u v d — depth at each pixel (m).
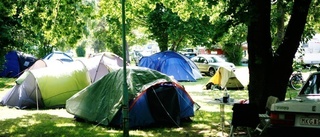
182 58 22.11
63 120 10.54
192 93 16.61
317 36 31.83
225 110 12.20
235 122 7.41
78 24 11.42
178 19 24.06
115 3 13.08
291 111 5.93
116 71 10.50
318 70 7.86
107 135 8.64
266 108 7.75
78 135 8.70
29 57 24.56
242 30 12.39
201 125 9.77
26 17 10.94
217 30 7.89
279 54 8.37
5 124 10.00
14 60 24.00
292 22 8.19
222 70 18.05
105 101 9.98
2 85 19.52
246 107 7.34
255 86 8.49
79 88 13.21
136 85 9.70
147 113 9.49
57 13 11.06
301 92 7.26
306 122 5.83
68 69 13.39
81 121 10.39
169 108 9.74
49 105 12.62
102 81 10.59
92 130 9.20
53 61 17.25
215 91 17.34
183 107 10.11
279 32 12.31
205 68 26.28
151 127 9.55
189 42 27.00
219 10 12.97
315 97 6.67
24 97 12.53
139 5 13.38
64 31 11.27
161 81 9.82
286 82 8.44
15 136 8.64
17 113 11.62
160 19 25.09
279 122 6.04
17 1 10.85
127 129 8.38
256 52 8.28
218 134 8.66
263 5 8.03
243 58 39.16
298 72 17.80
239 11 7.41
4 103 13.02
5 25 17.20
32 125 9.87
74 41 11.48
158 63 21.72
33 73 12.73
